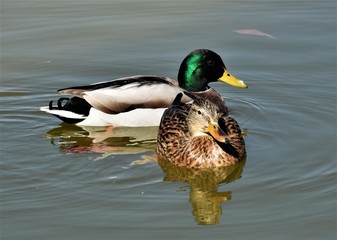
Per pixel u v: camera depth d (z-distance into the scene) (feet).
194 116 43.19
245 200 38.29
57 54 60.44
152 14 68.74
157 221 35.94
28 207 37.27
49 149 45.21
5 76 56.54
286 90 54.29
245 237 34.42
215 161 43.21
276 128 48.03
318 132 46.98
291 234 34.60
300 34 63.52
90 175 41.32
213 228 35.29
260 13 68.80
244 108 51.88
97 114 49.44
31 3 71.56
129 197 38.58
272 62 58.65
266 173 41.37
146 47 61.52
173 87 51.08
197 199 38.58
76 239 34.09
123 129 50.06
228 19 67.26
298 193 38.75
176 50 60.85
